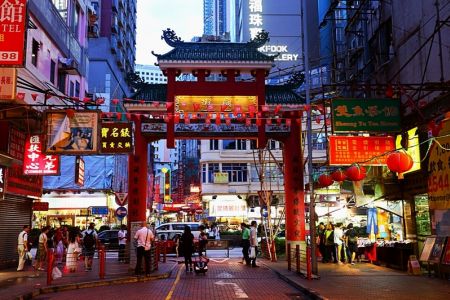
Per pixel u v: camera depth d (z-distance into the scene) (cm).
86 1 3397
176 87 2408
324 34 4575
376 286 1474
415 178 1948
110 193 3941
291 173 2488
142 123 2462
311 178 1789
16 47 1205
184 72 2455
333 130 1727
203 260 2072
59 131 1720
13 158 1872
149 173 6331
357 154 1802
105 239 3547
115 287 1599
